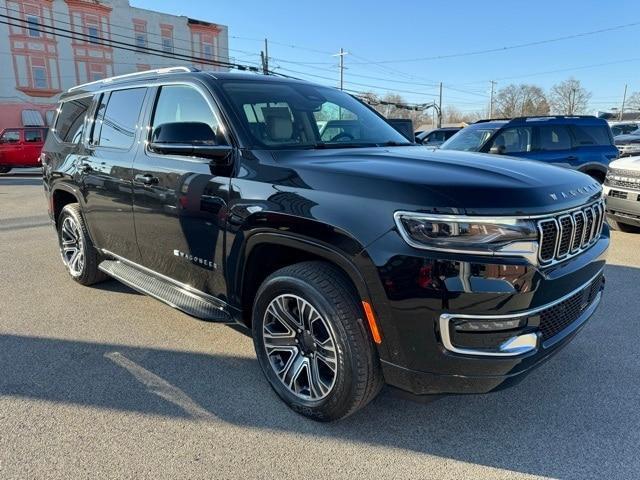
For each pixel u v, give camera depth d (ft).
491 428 8.73
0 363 11.04
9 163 66.90
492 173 8.01
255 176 9.13
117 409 9.28
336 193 7.91
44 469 7.66
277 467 7.76
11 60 116.98
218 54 147.74
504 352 7.17
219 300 10.44
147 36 134.72
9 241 23.25
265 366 9.56
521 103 269.64
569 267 7.97
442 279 6.97
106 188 13.20
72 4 122.01
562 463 7.82
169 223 11.14
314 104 11.69
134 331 12.79
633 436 8.45
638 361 11.01
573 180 8.73
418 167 8.29
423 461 7.90
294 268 8.62
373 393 8.21
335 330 7.98
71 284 16.60
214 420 8.96
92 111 14.69
